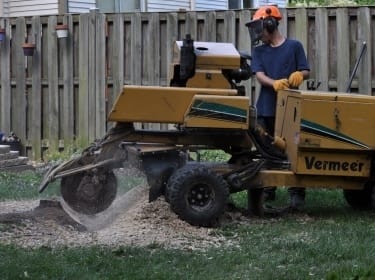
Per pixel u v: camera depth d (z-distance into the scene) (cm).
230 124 777
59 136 1398
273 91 889
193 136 802
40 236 724
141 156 780
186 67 805
